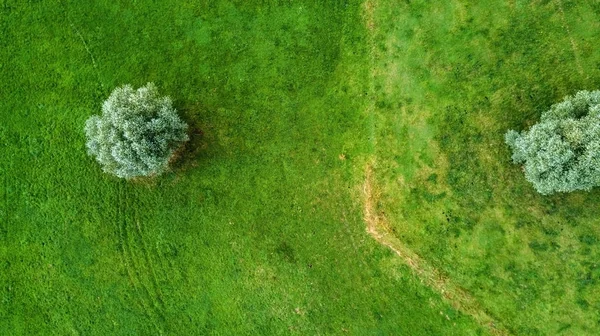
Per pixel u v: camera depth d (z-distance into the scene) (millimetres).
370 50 26922
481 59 25703
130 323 28172
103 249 28406
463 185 25719
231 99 27844
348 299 26750
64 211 28688
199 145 27891
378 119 26750
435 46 26203
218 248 27703
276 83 27578
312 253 27125
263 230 27469
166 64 28312
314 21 27359
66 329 28641
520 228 25094
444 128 25984
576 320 24578
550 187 23109
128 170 26062
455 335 25672
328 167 27156
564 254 24734
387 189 26578
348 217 26906
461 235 25750
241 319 27438
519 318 25141
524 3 25312
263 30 27703
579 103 22703
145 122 25141
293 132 27453
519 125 25125
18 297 29031
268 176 27547
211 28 28031
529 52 25219
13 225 29047
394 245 26438
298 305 27062
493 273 25391
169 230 28031
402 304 26312
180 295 27906
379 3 26812
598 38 24438
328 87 27297
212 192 27828
